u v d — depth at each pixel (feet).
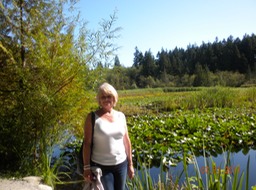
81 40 17.53
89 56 17.44
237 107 45.06
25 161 16.31
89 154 9.89
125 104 55.93
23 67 16.94
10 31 17.79
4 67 17.51
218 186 8.92
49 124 16.15
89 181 9.77
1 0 17.57
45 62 15.96
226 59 247.70
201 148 21.62
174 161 18.98
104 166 9.89
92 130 9.86
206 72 195.93
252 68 217.15
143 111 47.21
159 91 138.31
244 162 19.61
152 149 19.83
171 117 35.94
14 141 16.51
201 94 50.57
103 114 10.19
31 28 17.95
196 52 294.66
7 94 17.31
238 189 8.98
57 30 17.31
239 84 163.02
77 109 17.88
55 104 15.99
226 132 24.45
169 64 267.39
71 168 18.28
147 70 263.29
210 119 30.89
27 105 16.03
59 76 16.48
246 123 28.37
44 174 15.37
